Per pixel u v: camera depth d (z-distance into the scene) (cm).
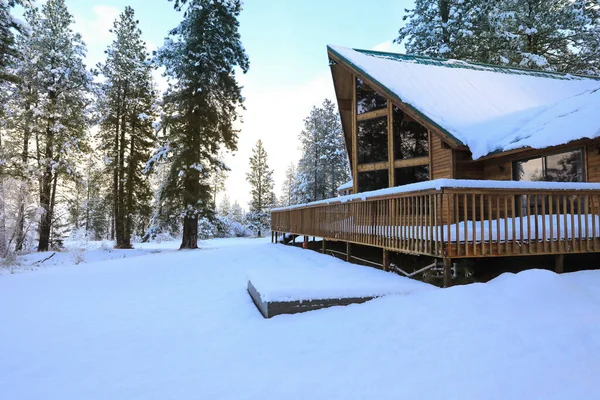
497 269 662
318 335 387
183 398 271
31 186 1691
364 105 1319
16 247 1561
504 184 553
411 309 425
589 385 253
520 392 250
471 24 1664
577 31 1725
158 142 1931
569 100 984
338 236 926
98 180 2134
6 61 1366
